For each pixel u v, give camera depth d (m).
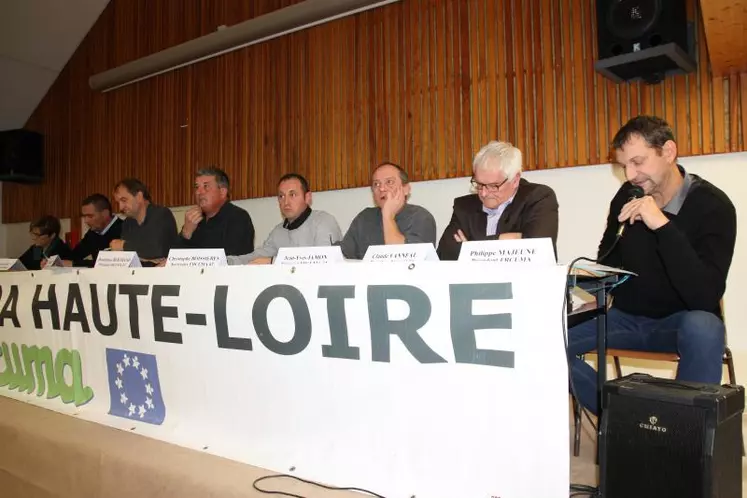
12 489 2.08
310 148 4.94
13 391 2.53
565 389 1.19
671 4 3.06
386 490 1.40
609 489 1.31
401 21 4.47
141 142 6.21
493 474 1.26
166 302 1.91
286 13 4.88
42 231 5.09
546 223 2.27
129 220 4.26
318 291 1.55
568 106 3.73
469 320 1.31
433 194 4.34
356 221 3.25
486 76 4.06
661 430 1.24
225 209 3.73
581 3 3.71
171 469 1.64
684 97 3.34
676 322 2.06
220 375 1.76
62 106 7.04
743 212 3.19
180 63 5.73
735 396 1.26
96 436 1.95
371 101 4.60
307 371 1.57
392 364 1.42
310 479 1.51
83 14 6.58
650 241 2.11
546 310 1.22
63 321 2.28
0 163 7.02
